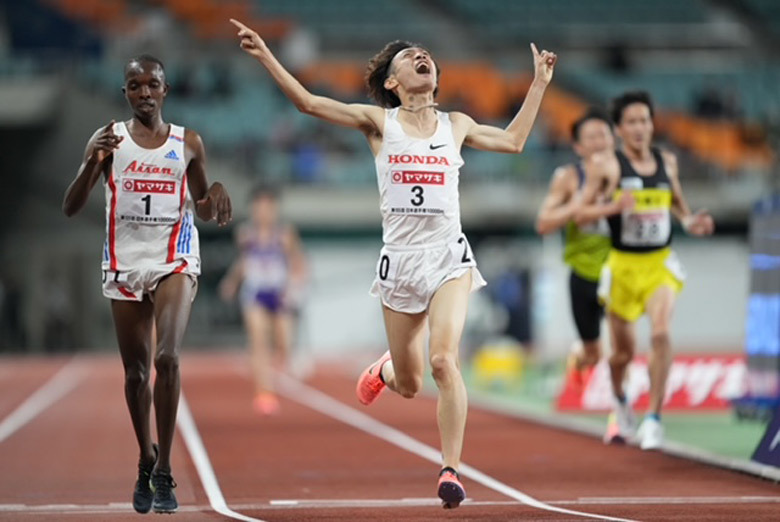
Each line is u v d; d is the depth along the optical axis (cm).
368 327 9606
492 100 9838
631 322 2980
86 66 9894
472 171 9325
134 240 1948
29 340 9612
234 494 2305
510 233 9294
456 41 10625
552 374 6462
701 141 9712
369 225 9550
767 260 3578
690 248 9456
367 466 2791
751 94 10169
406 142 1934
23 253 9625
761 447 2583
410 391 2041
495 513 2005
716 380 4300
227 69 10044
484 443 3300
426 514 2000
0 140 9531
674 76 10338
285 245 4334
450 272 1930
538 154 9362
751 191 9131
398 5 10812
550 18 10775
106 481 2514
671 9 10781
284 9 10650
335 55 10512
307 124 9781
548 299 8588
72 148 9388
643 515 1964
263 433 3631
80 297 9619
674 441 3419
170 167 1952
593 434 3456
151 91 1941
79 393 5425
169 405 1902
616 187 2889
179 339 1912
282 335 4397
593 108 3170
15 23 10006
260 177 9356
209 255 9475
